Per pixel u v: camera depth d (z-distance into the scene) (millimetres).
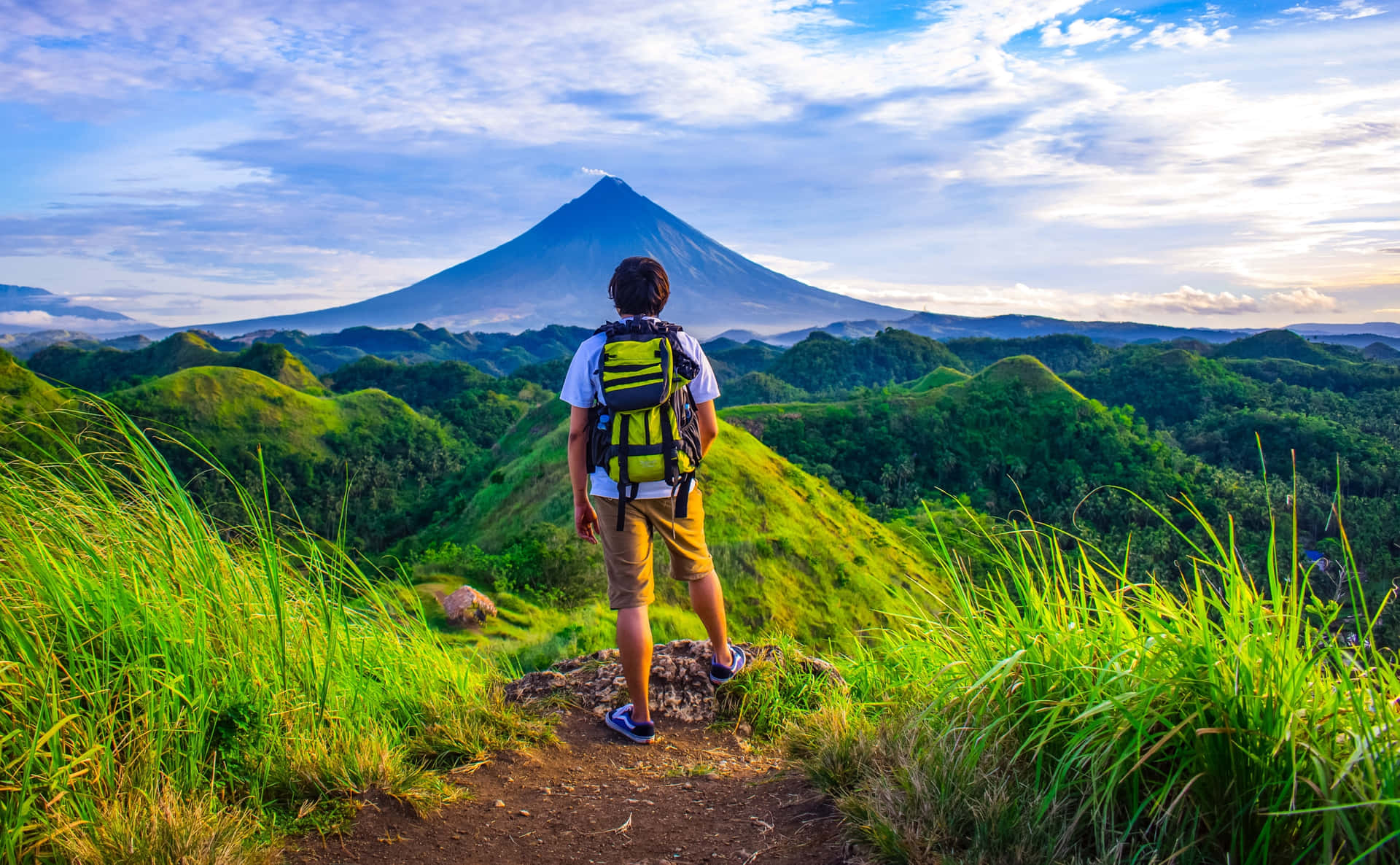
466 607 24281
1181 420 151250
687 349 2846
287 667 2828
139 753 2248
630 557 2914
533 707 3314
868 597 43344
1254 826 1765
